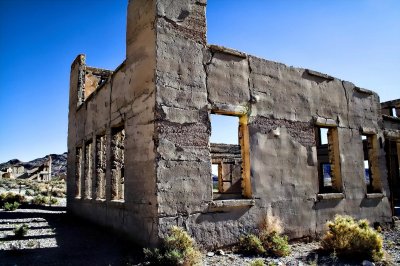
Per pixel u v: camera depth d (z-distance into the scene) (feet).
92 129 36.29
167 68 21.95
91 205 34.78
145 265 17.83
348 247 21.44
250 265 18.33
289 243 25.27
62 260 19.62
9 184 115.03
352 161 32.35
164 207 20.10
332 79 32.63
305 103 29.45
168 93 21.68
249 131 25.02
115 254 20.70
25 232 27.91
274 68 27.89
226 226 22.29
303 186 27.27
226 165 64.95
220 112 24.41
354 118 33.94
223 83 24.41
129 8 26.84
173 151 21.16
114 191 29.84
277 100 27.35
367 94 36.47
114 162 30.22
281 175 26.08
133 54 25.39
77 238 26.68
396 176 67.21
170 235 19.88
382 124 37.40
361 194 32.14
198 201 21.44
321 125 30.78
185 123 22.00
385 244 26.35
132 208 23.52
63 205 62.23
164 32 22.30
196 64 23.32
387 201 35.17
